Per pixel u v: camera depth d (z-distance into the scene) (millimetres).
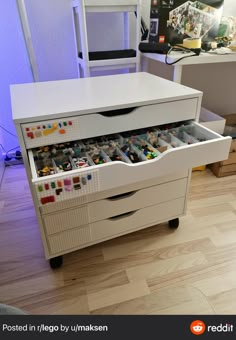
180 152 794
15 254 1133
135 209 1031
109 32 1546
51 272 1049
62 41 1524
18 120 724
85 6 1212
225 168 1589
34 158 848
